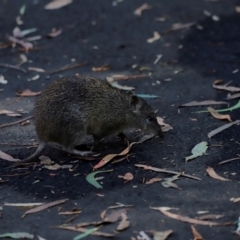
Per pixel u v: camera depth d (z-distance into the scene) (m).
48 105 10.64
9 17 18.03
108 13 17.98
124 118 11.21
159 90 13.60
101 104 10.93
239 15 17.38
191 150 10.99
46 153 11.11
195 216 9.05
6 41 16.61
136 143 11.34
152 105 12.85
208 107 12.57
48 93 10.77
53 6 18.52
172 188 9.82
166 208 9.24
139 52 15.70
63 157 10.96
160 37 16.42
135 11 18.00
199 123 11.95
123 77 14.36
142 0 18.69
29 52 15.95
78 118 10.66
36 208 9.45
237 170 10.30
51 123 10.62
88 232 8.77
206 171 10.28
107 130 11.16
